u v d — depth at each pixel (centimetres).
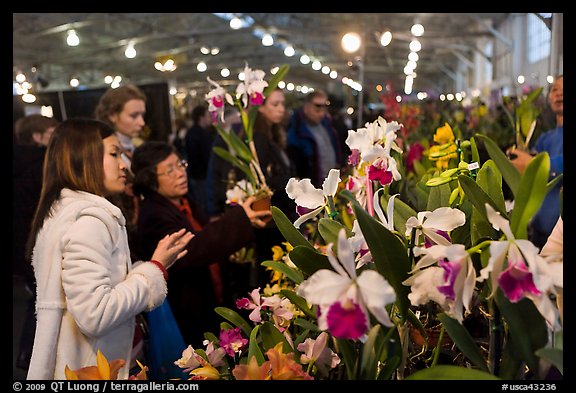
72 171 152
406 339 90
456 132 177
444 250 78
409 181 213
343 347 87
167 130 434
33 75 1168
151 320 181
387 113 454
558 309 76
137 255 225
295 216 233
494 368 87
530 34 964
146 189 224
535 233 184
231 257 244
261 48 1752
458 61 1869
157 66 862
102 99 307
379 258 83
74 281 139
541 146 262
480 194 86
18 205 310
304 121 407
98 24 1347
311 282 74
